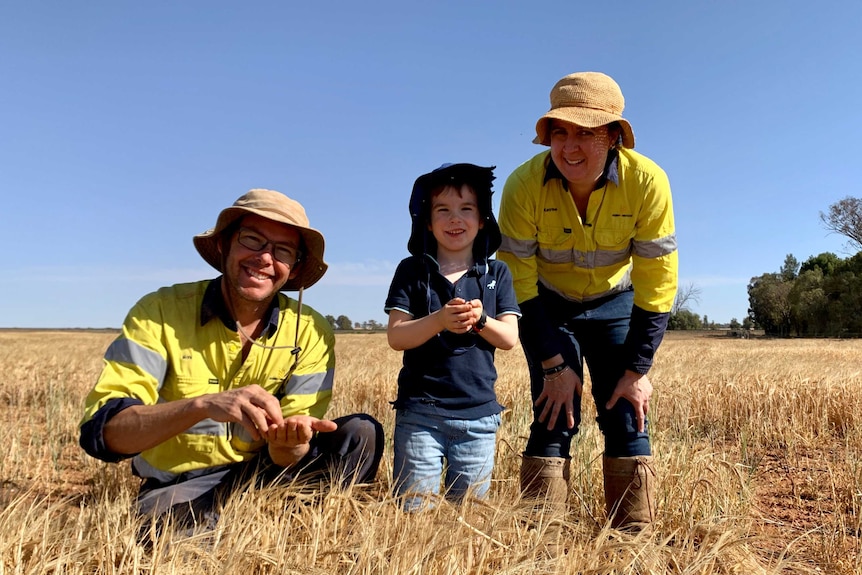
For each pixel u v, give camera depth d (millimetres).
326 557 2238
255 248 2818
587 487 3746
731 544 2586
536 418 3543
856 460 4602
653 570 2348
